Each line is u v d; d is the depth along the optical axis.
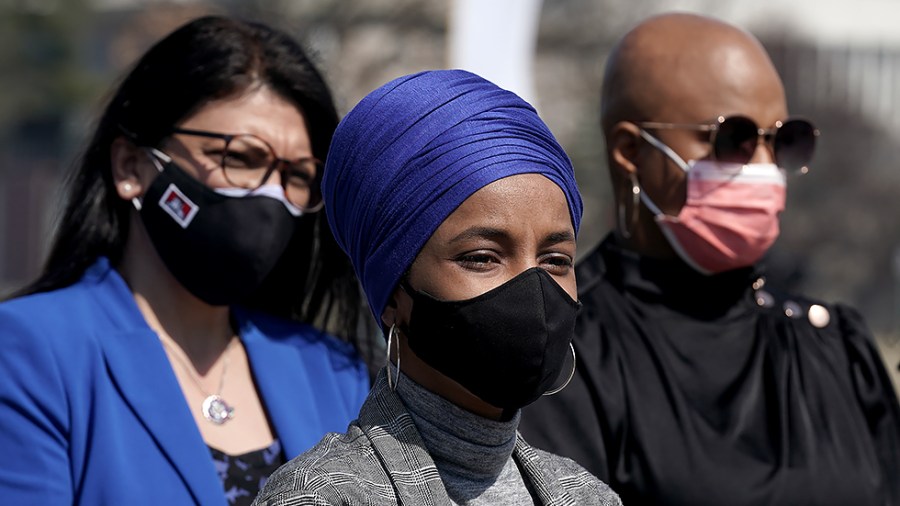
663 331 4.59
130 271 4.50
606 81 4.93
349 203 3.03
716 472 4.29
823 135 33.38
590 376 4.39
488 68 6.95
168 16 24.03
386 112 2.99
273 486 2.83
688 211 4.66
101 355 4.13
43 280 4.47
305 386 4.55
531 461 3.07
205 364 4.45
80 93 38.66
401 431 2.92
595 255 4.84
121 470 3.96
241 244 4.33
